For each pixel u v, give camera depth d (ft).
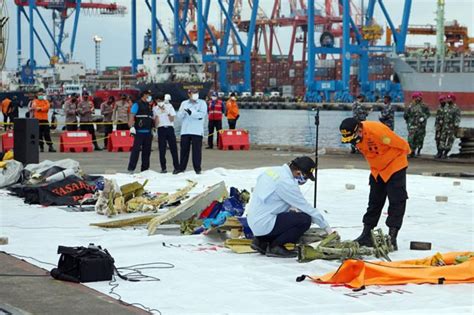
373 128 34.81
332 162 88.53
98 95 366.22
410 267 29.71
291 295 26.73
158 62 396.78
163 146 72.79
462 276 28.89
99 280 28.66
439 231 41.34
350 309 24.85
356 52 415.03
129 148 106.83
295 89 600.80
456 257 31.07
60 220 43.55
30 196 50.44
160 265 31.78
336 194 57.41
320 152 78.23
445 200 54.24
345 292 27.20
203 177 68.28
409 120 96.94
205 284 28.37
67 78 504.84
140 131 72.69
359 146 35.14
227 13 482.69
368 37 418.31
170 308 24.86
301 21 601.62
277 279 29.25
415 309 24.54
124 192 47.34
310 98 428.56
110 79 499.10
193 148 70.95
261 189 33.81
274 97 510.99
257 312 24.43
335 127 270.67
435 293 27.04
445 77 344.08
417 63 358.64
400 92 430.20
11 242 36.76
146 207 45.78
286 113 419.54
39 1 574.56
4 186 57.11
